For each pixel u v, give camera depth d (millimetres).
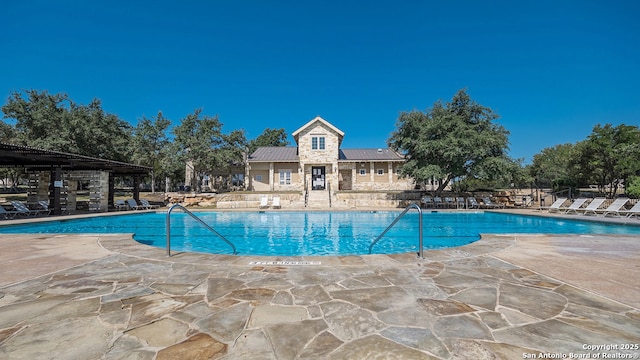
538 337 2635
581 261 5359
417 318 3035
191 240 11352
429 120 21375
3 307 3299
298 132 30406
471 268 4914
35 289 3916
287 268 4918
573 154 22188
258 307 3318
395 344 2521
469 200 22781
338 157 32156
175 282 4203
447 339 2605
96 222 15750
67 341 2555
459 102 21781
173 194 25016
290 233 12891
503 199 23234
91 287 3992
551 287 3971
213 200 24391
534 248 6449
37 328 2795
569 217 13953
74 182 19359
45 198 19703
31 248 6574
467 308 3287
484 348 2455
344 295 3691
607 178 21234
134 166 19906
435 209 20328
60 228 13703
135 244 7023
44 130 26406
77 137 26766
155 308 3285
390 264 5168
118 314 3123
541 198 21297
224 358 2312
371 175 32000
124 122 33938
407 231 13469
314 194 25906
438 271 4742
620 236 7980
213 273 4633
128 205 21125
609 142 18969
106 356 2330
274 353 2389
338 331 2760
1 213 14633
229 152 30562
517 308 3279
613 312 3162
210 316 3084
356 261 5371
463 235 12383
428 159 21547
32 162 16781
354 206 24109
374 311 3209
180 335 2678
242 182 38594
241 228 14219
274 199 22688
